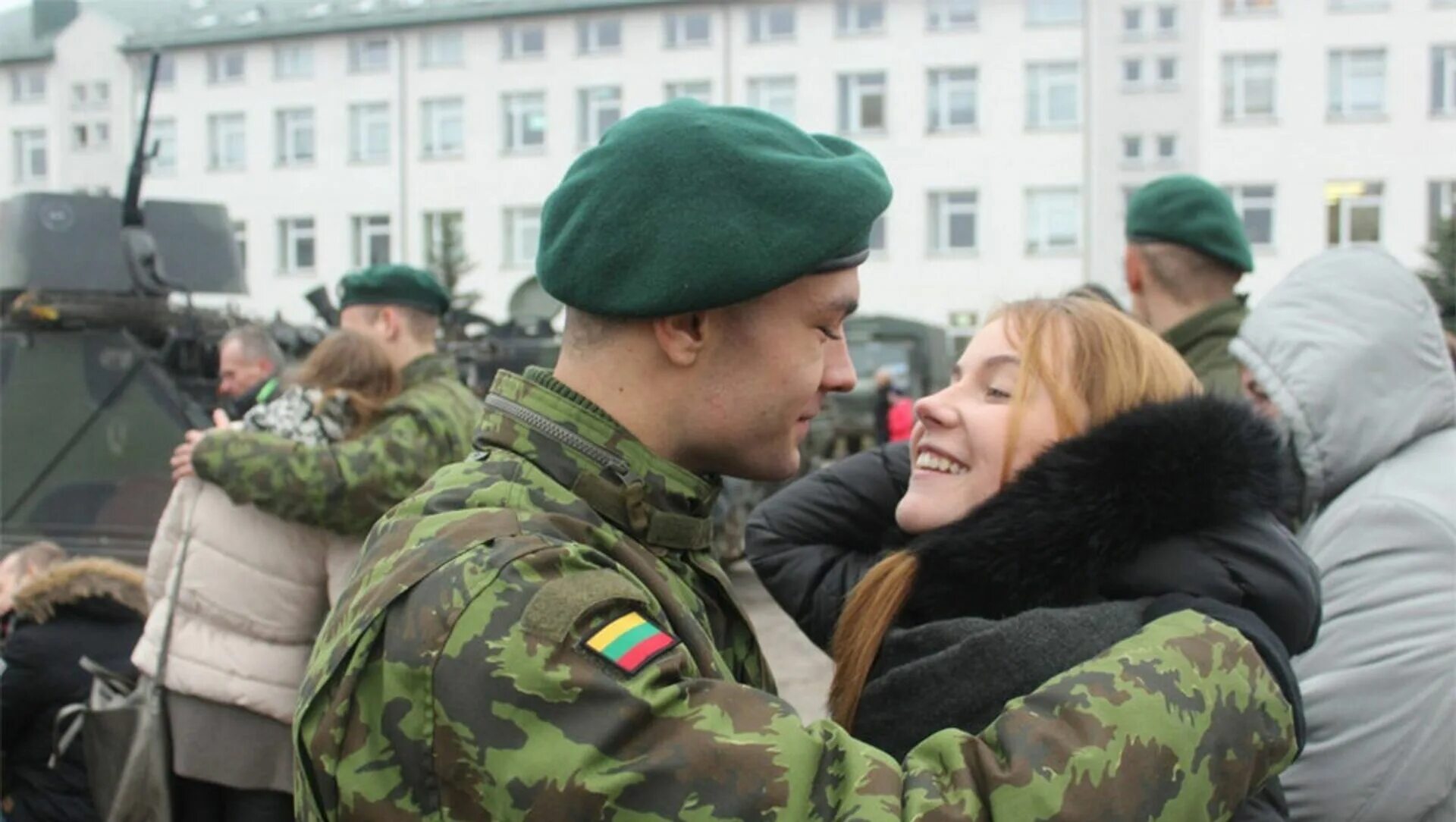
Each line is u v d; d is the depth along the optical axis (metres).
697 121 1.23
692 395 1.29
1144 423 1.41
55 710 3.04
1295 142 27.09
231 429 3.09
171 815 2.90
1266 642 1.29
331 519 3.00
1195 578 1.37
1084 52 27.77
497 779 1.07
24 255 5.75
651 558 1.29
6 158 33.75
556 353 9.28
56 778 3.05
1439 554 1.86
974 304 28.22
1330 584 1.93
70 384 5.58
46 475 5.59
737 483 9.36
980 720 1.37
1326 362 2.04
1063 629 1.36
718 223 1.20
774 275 1.21
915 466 1.67
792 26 29.17
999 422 1.57
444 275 26.59
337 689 1.16
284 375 4.58
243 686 2.94
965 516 1.50
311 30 30.98
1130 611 1.37
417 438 3.20
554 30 30.05
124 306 5.79
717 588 1.39
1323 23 26.89
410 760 1.10
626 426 1.30
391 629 1.14
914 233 28.55
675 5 29.44
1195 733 1.16
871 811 1.07
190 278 6.98
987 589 1.47
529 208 30.20
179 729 2.92
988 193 28.25
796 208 1.22
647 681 1.10
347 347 3.32
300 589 3.04
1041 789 1.09
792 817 1.06
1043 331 1.60
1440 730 1.83
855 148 1.36
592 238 1.23
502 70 30.28
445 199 30.61
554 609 1.11
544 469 1.28
